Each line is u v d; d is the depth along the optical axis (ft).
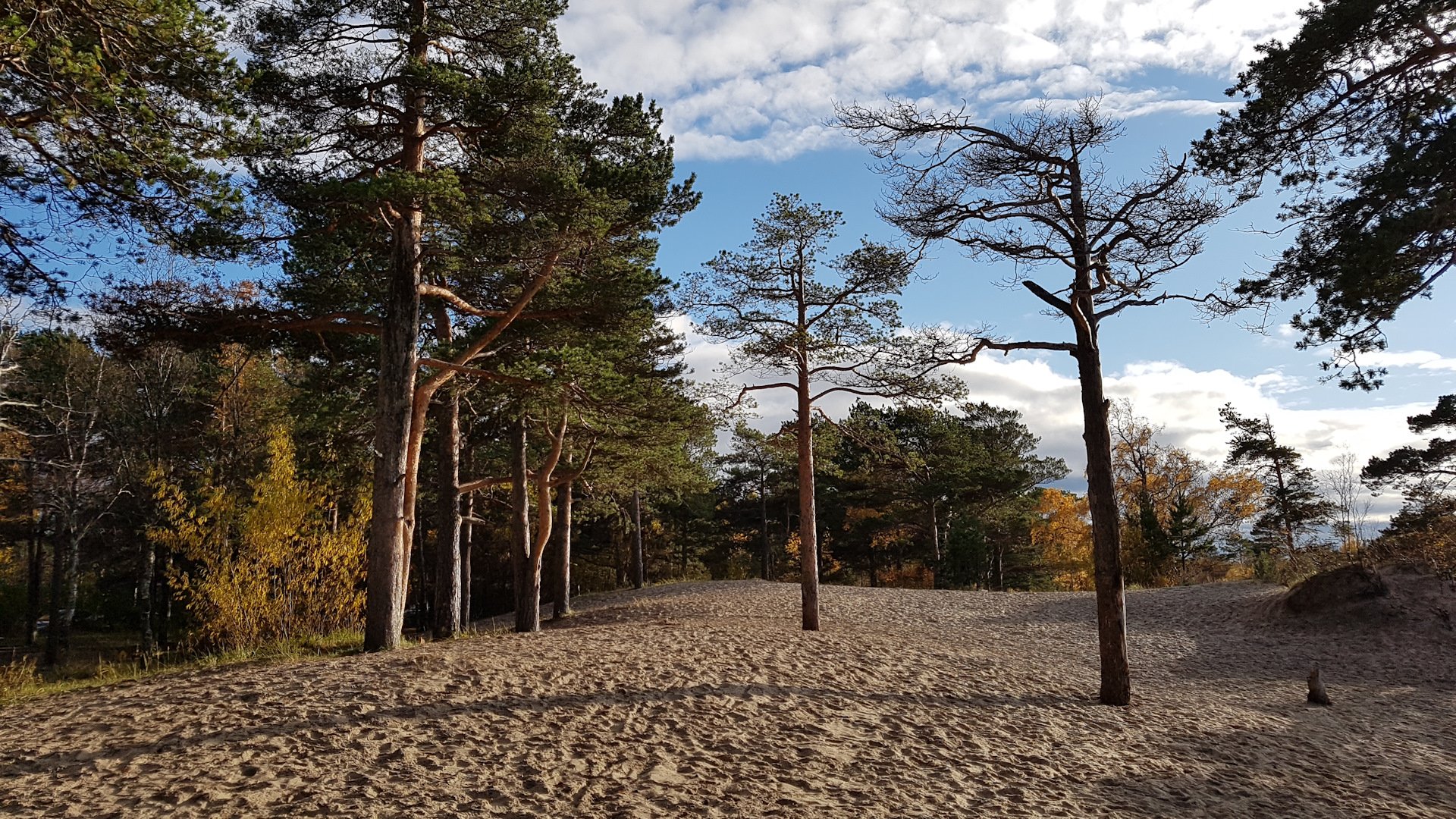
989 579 137.80
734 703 28.40
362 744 22.15
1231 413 128.88
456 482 56.24
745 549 184.75
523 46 43.45
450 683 28.27
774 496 161.38
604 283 48.16
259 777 19.76
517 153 42.47
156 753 21.26
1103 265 37.99
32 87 24.70
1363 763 29.19
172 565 47.83
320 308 45.09
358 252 44.45
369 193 34.86
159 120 26.63
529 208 43.55
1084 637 61.77
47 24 23.57
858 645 42.70
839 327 52.24
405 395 41.04
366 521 51.03
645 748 23.31
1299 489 124.47
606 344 58.34
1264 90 35.17
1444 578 60.23
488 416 65.82
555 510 98.99
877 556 165.07
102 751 21.47
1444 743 33.01
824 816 19.54
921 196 38.99
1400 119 34.35
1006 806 21.45
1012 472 128.06
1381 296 34.01
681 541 154.51
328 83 39.91
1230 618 65.62
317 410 51.72
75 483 78.74
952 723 29.12
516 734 23.63
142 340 41.60
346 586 49.11
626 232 54.13
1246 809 23.15
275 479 47.55
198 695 26.86
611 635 43.65
